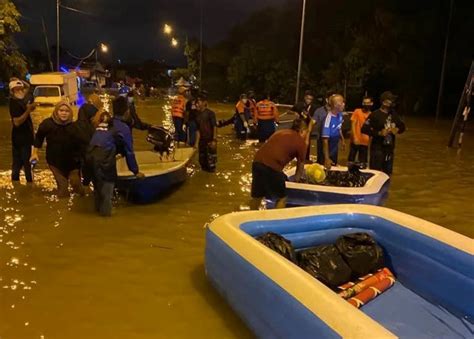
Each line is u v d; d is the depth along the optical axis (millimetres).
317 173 7891
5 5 29641
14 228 6930
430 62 34250
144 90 48656
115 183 7762
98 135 7438
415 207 8883
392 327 4465
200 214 7891
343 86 38156
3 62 32281
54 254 6027
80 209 7918
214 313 4664
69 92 29344
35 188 9172
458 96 34094
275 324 3902
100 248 6266
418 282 5199
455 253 4891
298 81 26016
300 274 3949
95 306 4746
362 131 9406
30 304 4746
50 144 8305
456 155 15328
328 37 42125
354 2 39656
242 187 9812
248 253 4457
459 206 9016
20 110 9242
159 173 8133
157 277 5445
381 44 35062
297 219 5551
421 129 24031
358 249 5324
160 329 4355
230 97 51750
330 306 3502
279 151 7125
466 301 4715
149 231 6977
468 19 32438
